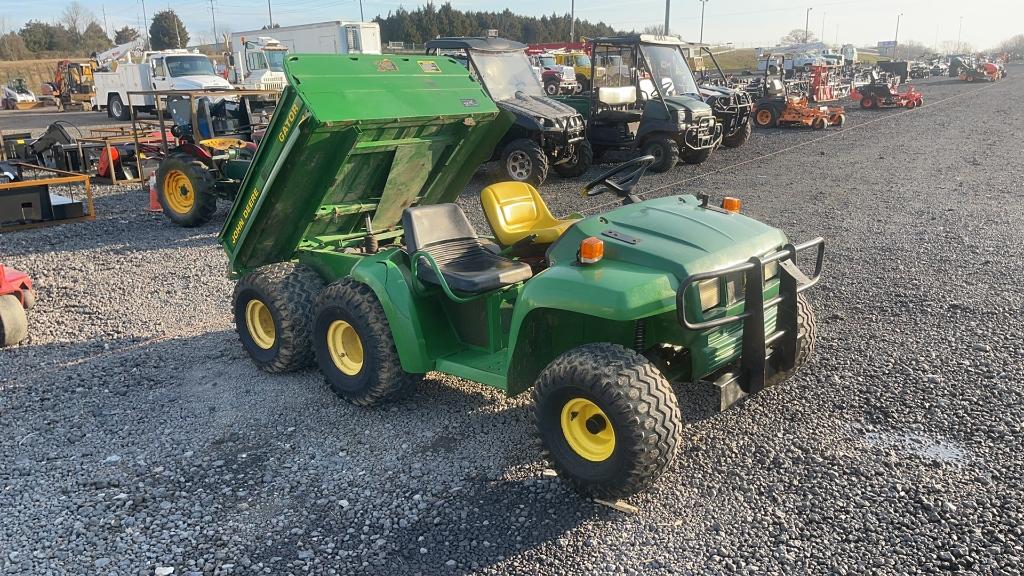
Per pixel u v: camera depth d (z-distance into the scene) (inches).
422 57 203.5
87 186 418.6
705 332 142.1
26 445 171.8
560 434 144.1
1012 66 3019.2
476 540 132.8
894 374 191.0
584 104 552.1
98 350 230.4
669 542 130.2
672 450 134.0
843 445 158.6
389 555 129.6
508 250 181.9
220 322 252.4
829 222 366.9
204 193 387.2
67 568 128.7
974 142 665.6
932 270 281.1
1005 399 175.5
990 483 142.9
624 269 138.9
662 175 530.6
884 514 135.0
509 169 493.7
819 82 1056.2
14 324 232.5
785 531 131.7
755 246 149.7
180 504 146.6
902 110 1022.4
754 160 595.2
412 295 168.7
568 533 133.8
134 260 333.7
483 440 167.6
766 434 164.1
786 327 153.3
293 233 215.8
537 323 150.6
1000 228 344.2
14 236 384.2
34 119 1083.3
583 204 431.8
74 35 3762.3
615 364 134.4
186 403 191.6
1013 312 232.7
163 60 976.3
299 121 175.9
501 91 503.5
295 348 199.9
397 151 200.7
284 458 163.2
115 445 170.7
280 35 1162.0
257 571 126.6
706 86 662.5
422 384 197.2
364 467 158.6
